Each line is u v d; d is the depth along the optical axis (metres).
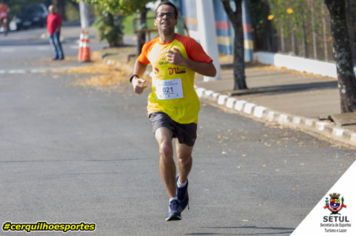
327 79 35.50
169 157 12.04
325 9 37.00
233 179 16.27
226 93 32.78
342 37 23.23
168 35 12.68
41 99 35.12
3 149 21.84
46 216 13.25
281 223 12.34
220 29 57.28
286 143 20.91
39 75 46.50
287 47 44.53
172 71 12.59
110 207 13.85
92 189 15.59
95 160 19.38
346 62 23.31
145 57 13.20
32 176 17.31
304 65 39.97
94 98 34.78
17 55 63.91
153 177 16.78
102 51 63.81
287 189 15.01
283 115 25.02
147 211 13.47
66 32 96.31
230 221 12.56
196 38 56.56
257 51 50.28
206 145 21.31
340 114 23.00
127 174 17.23
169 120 12.61
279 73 40.47
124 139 23.00
